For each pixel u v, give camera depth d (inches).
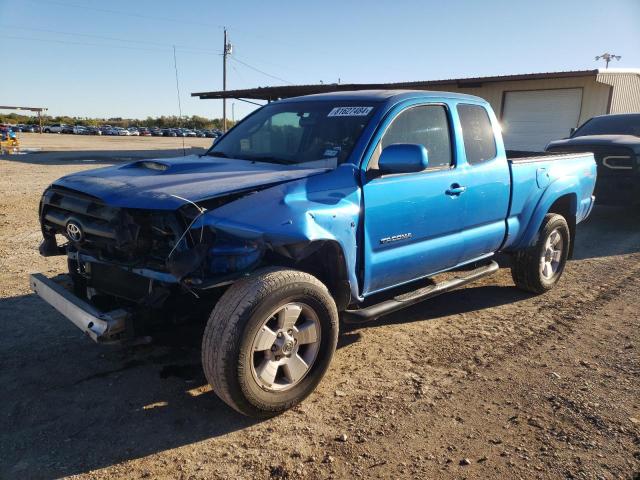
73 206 140.4
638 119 422.6
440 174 168.2
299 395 133.2
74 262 155.9
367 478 109.3
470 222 182.5
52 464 112.1
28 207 406.0
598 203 374.6
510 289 235.5
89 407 133.9
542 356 167.0
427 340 177.9
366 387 146.1
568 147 383.2
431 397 141.3
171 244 128.3
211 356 118.6
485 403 138.6
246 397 121.4
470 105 189.8
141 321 128.9
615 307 212.7
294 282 125.6
